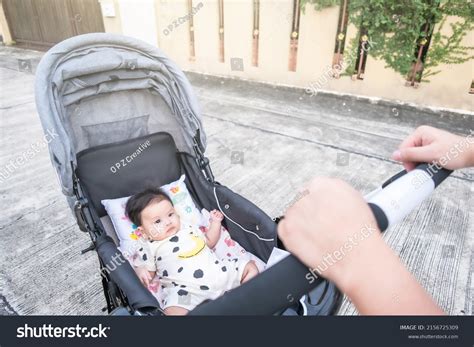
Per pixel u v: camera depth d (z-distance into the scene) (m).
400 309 0.34
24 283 1.92
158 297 1.54
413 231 2.27
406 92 4.30
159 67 1.84
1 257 2.10
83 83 1.69
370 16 4.07
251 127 3.96
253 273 1.55
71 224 2.40
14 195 2.76
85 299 1.82
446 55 3.87
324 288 1.05
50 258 2.10
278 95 4.87
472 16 3.58
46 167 3.20
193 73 5.92
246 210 1.65
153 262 1.64
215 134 3.81
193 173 2.04
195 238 1.66
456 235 2.23
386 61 4.26
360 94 4.65
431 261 2.02
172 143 2.05
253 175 3.02
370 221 0.38
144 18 5.75
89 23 6.39
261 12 4.88
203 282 1.50
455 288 1.84
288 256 0.42
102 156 1.84
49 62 1.55
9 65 6.62
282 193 2.76
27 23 7.93
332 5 4.27
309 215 0.39
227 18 5.20
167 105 2.02
